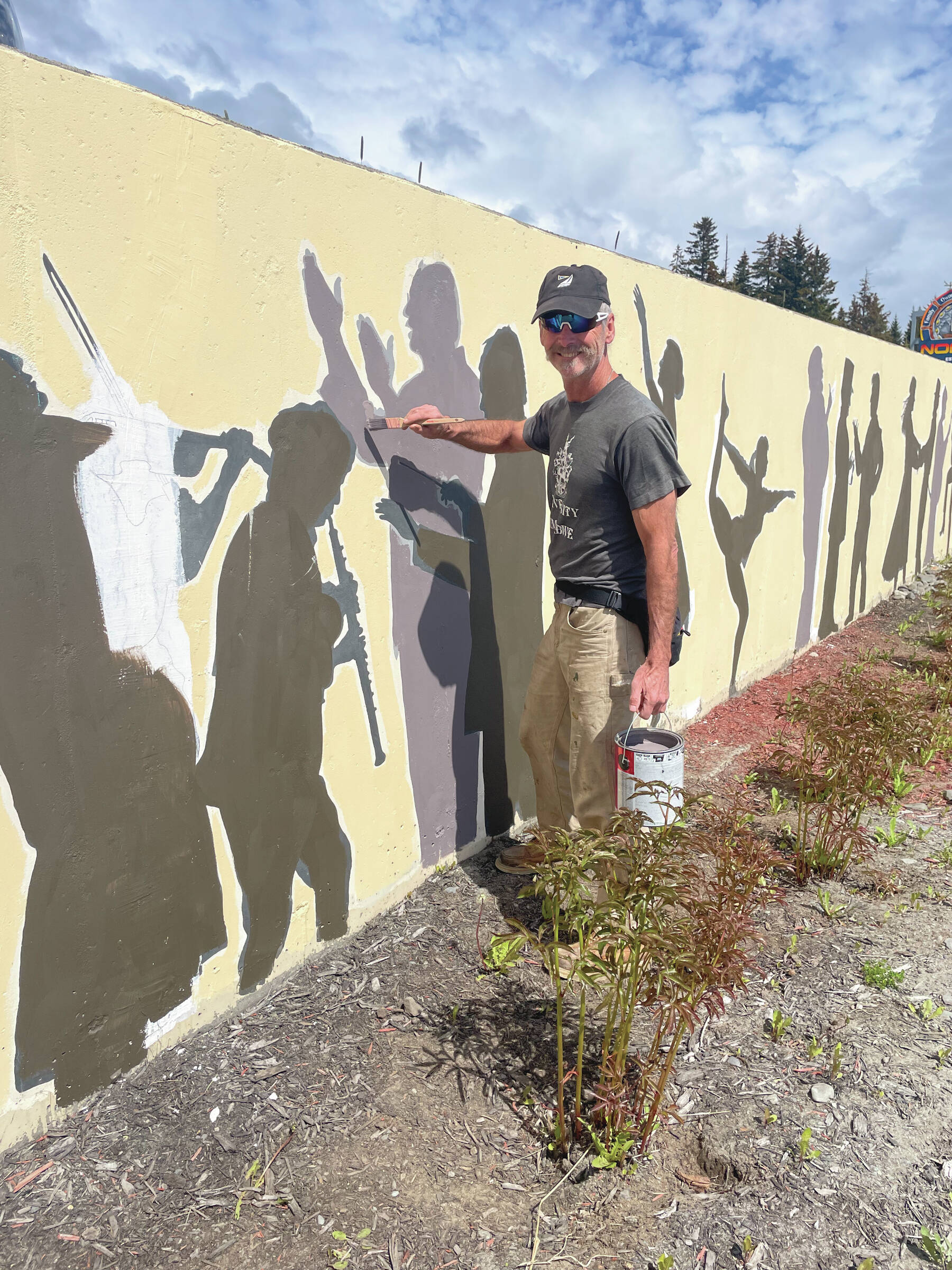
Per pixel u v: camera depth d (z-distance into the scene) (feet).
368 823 9.52
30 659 6.15
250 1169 6.41
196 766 7.47
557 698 9.73
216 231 7.00
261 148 7.27
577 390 8.48
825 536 22.41
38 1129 6.62
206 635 7.40
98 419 6.36
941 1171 6.45
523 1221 6.07
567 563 8.92
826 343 20.51
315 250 7.93
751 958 9.22
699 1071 7.54
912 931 9.75
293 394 7.92
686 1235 5.96
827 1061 7.65
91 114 6.01
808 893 10.65
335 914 9.21
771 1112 7.03
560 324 7.86
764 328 17.42
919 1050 7.75
